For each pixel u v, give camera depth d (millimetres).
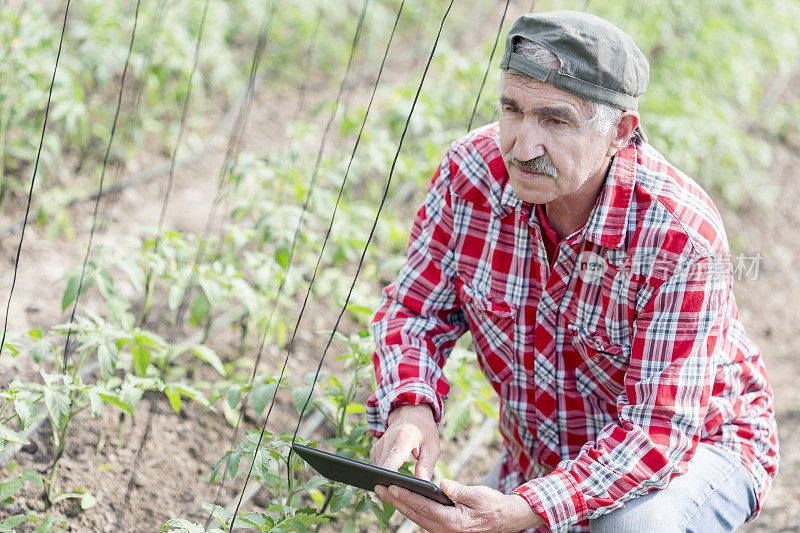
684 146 4582
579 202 1756
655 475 1713
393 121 3779
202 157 4590
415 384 1869
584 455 1754
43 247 3594
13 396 1967
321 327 3393
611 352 1833
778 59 6141
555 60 1539
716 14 6023
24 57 3643
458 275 1973
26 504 2297
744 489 1875
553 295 1840
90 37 4262
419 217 2014
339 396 2232
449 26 6520
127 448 2594
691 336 1707
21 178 3936
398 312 2018
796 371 3723
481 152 1870
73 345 2898
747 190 5062
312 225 3641
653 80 4992
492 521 1658
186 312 3322
